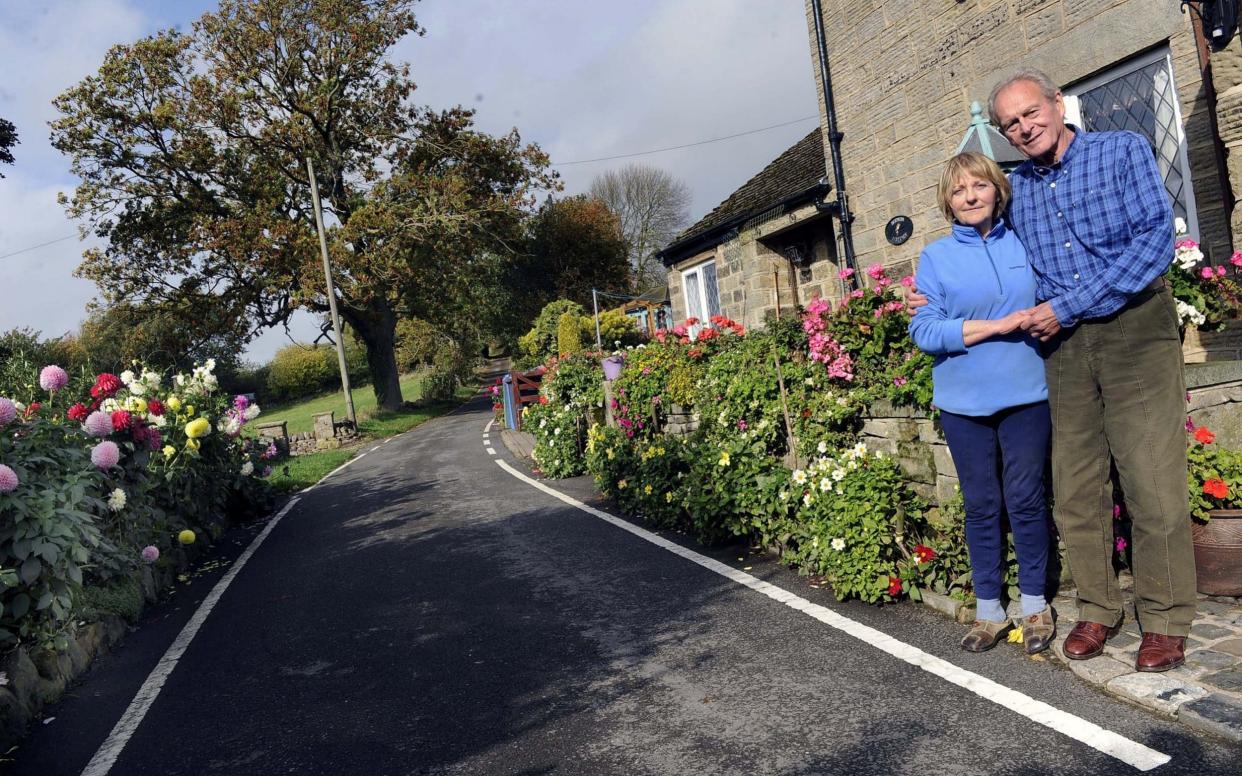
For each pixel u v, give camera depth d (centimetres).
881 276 604
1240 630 348
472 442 2038
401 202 3275
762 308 1318
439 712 397
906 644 399
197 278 3241
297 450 2639
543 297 5875
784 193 1209
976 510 375
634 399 1024
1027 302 348
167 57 3020
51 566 484
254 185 3222
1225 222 582
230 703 444
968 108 830
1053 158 340
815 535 525
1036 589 369
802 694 360
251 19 3056
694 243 1527
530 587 607
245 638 564
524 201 3444
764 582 538
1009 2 760
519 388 2186
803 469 619
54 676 482
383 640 522
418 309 3812
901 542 479
